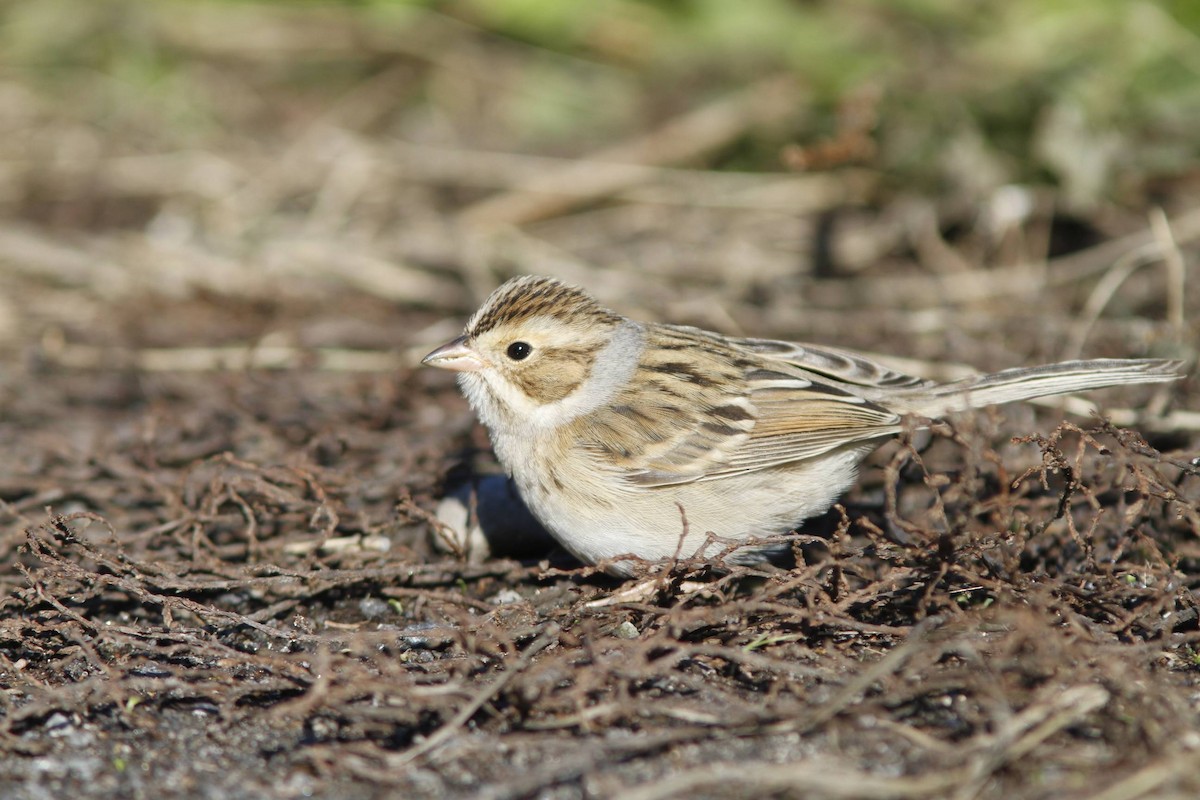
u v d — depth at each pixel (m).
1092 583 8.41
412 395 13.20
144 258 16.16
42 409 13.12
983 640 7.56
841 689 7.49
